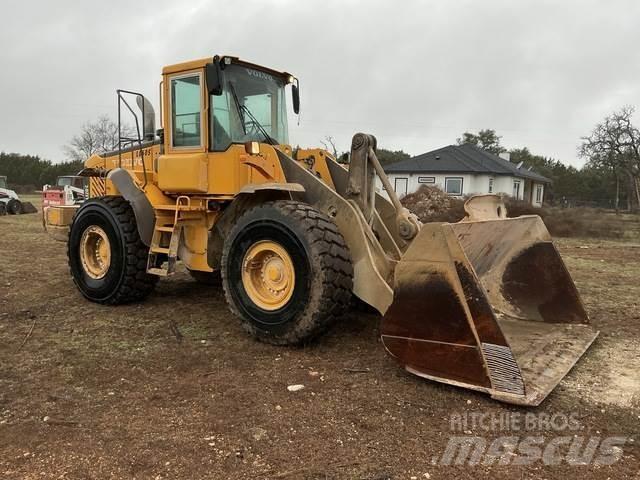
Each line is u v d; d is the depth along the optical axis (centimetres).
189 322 517
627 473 261
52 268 821
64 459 271
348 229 430
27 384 366
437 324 350
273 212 423
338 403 335
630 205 3719
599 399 343
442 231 344
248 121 522
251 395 347
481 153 3462
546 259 491
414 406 331
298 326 413
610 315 556
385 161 4856
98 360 412
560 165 5928
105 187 641
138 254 566
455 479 255
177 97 530
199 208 515
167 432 298
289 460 270
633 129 3466
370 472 260
